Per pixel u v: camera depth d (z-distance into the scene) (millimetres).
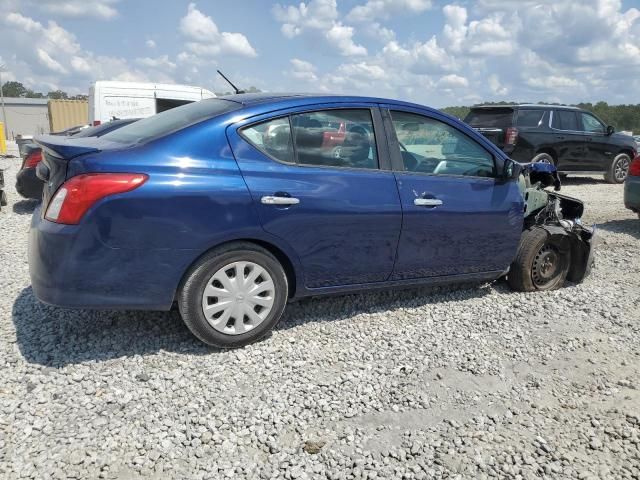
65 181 3205
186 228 3324
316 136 3859
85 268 3186
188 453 2660
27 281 4848
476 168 4613
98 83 13930
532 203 5148
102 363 3367
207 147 3473
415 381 3416
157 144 3385
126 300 3311
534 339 4113
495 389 3387
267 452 2719
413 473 2600
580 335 4199
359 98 4113
